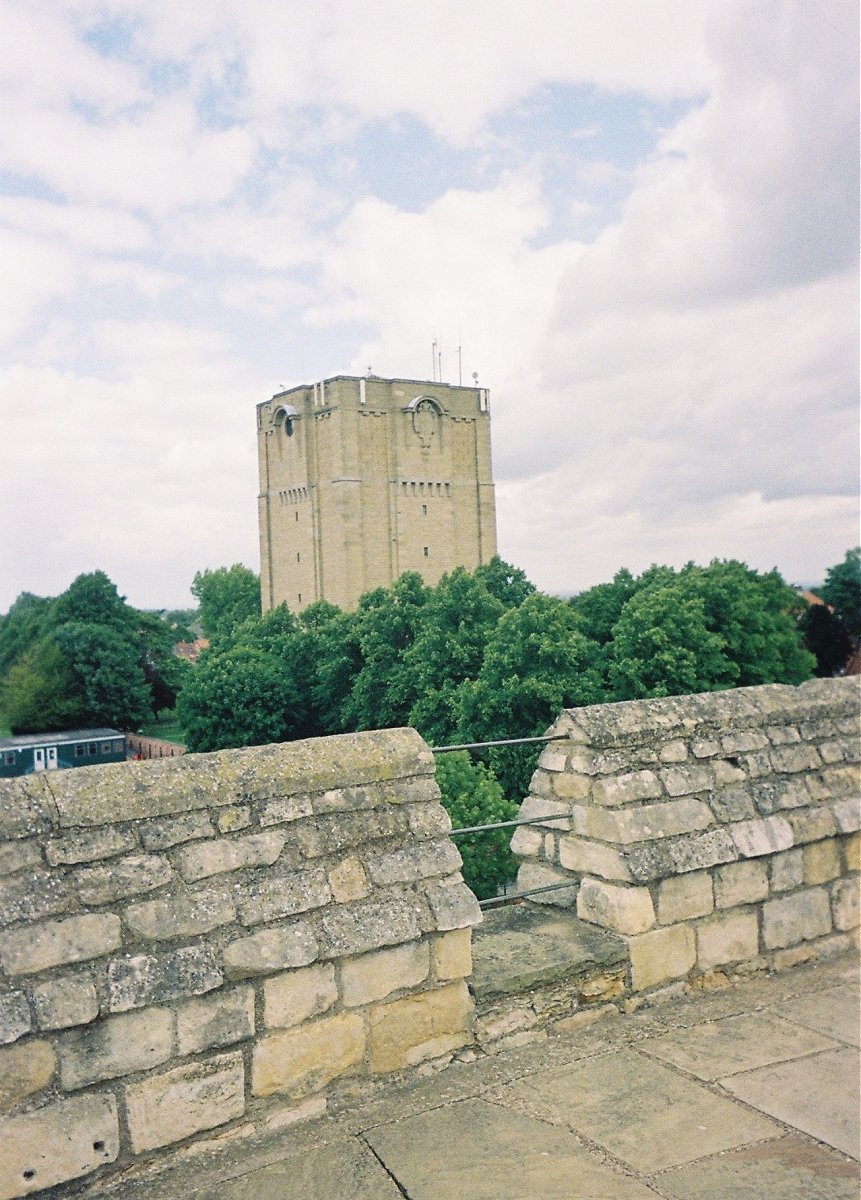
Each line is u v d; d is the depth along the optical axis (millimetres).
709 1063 5684
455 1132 5031
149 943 4895
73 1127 4590
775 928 7012
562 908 7020
